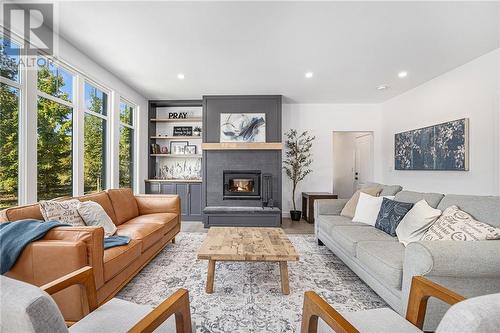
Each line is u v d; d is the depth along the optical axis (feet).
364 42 8.68
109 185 12.17
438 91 11.85
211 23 7.55
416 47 9.00
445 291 3.27
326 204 10.62
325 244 9.80
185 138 17.12
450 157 10.89
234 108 15.43
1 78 6.75
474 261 4.42
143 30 7.97
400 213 7.52
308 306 3.28
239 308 5.89
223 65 10.77
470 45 8.79
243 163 15.42
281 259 6.33
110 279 5.81
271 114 15.33
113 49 9.29
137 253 7.04
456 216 5.78
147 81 12.94
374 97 15.64
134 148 15.16
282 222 15.40
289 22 7.47
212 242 7.37
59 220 6.43
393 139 15.60
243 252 6.51
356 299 6.36
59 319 2.02
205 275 7.69
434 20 7.30
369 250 6.27
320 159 17.19
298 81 12.80
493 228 5.08
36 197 7.59
